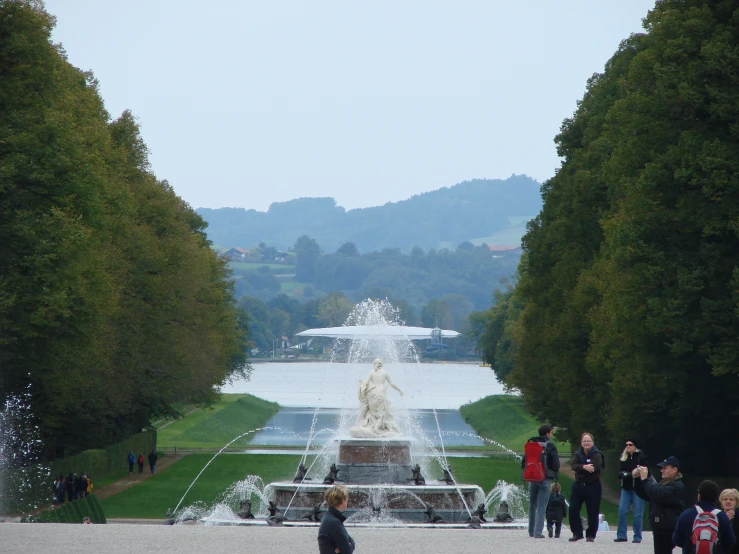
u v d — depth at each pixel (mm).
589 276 80250
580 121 98188
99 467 93375
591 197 85875
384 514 55000
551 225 95062
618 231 62375
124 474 99188
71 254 65312
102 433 97375
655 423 71188
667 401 69250
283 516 54219
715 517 26406
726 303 57250
